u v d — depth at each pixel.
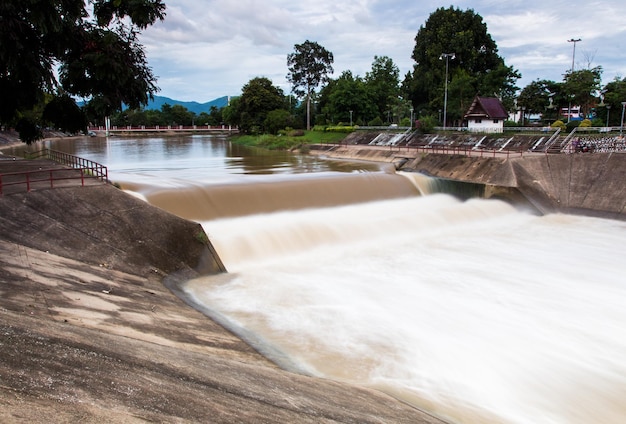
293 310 15.00
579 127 45.12
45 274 13.12
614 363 12.62
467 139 48.72
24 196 16.94
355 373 11.55
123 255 16.39
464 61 81.44
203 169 39.22
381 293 16.77
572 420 10.34
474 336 13.80
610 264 20.75
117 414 5.83
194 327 12.41
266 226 22.14
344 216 25.62
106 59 21.39
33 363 6.65
